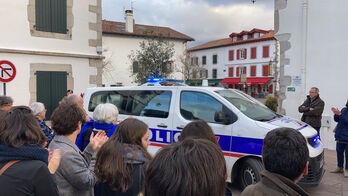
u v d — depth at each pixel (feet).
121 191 7.64
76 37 39.04
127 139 8.20
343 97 27.20
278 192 5.19
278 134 5.60
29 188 6.14
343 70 27.07
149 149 19.25
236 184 17.98
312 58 28.50
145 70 79.46
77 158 8.20
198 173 3.63
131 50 97.71
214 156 3.87
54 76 37.35
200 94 18.08
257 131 15.58
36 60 35.88
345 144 20.01
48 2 36.55
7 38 33.83
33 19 35.55
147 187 3.83
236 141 16.20
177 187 3.55
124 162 7.67
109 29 96.58
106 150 7.85
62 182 7.99
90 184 8.03
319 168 15.83
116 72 95.35
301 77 28.99
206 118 17.42
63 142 8.43
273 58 145.89
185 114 18.21
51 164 7.33
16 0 34.37
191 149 3.85
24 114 6.69
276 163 5.33
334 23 27.27
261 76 151.74
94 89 22.76
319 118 23.09
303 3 28.50
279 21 30.19
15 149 6.28
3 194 6.01
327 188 17.70
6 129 6.34
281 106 30.35
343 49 27.02
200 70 159.84
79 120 8.69
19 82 34.71
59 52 37.37
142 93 20.44
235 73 164.86
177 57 107.55
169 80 22.71
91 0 40.27
